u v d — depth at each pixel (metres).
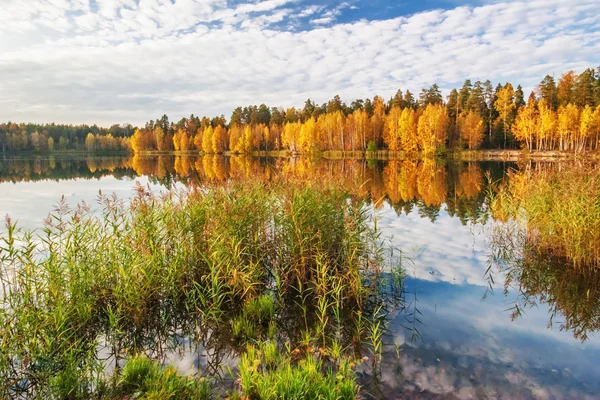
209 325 6.07
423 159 54.47
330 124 71.38
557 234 9.11
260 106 110.19
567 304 6.68
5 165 53.47
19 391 4.48
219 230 7.39
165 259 7.24
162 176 33.44
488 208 15.96
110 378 4.64
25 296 5.39
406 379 4.54
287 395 3.99
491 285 7.61
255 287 7.07
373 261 7.66
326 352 5.18
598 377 4.57
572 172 9.85
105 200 7.43
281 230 8.06
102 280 6.43
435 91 78.94
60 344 5.11
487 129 70.31
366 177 29.12
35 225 11.92
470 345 5.36
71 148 131.62
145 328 6.05
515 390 4.32
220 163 53.75
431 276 8.15
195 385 4.36
